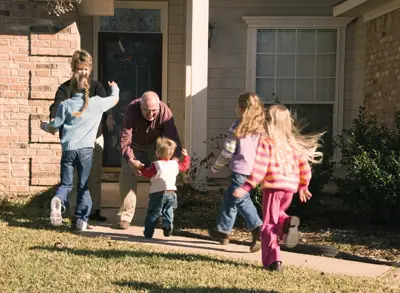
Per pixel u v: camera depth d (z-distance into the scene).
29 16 9.46
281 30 12.70
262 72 12.74
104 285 5.44
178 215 9.09
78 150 7.71
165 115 7.89
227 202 7.04
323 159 8.90
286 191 6.08
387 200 8.30
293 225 5.91
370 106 11.92
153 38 12.66
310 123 12.77
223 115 12.68
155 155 8.12
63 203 7.73
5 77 9.45
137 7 12.61
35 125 9.48
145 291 5.30
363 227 8.49
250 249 7.07
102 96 8.17
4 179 9.49
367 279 6.10
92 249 6.73
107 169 12.51
